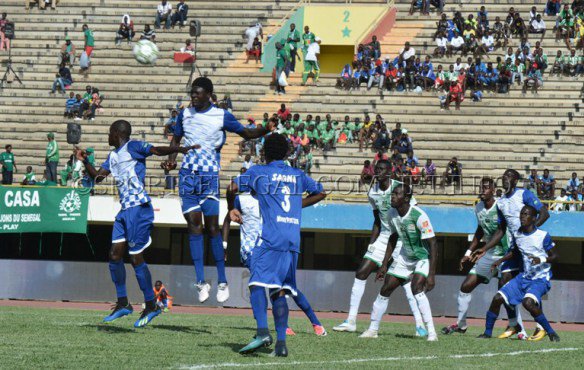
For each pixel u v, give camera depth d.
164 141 65.12
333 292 47.66
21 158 64.38
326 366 17.12
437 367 17.70
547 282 26.92
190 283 48.78
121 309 22.92
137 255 22.64
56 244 59.31
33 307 41.22
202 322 31.52
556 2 71.69
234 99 68.19
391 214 25.30
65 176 58.78
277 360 17.75
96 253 59.22
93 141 65.31
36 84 70.69
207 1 77.12
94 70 71.25
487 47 69.81
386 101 66.62
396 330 30.77
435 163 62.34
